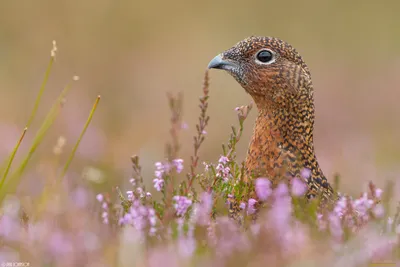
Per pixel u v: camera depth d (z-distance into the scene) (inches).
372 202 304.8
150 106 917.8
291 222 290.2
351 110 959.6
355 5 1336.1
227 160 333.4
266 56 386.9
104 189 500.1
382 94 1018.1
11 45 1064.8
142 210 294.8
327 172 655.1
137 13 1210.0
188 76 1034.7
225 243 264.1
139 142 706.8
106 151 657.6
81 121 729.6
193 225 292.0
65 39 1101.7
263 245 264.8
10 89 907.4
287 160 355.6
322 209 318.0
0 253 264.1
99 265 253.4
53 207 347.3
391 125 904.9
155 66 1082.7
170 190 304.7
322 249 262.4
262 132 374.6
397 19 1306.6
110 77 1026.7
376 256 268.4
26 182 479.2
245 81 390.9
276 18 1299.2
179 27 1222.9
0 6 1115.3
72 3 1165.7
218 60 398.6
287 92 378.9
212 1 1310.3
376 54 1209.4
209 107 885.8
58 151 433.1
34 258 261.0
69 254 258.4
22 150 623.8
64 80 965.2
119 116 839.1
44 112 822.5
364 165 635.5
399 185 535.5
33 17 1119.6
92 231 293.6
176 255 255.1
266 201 325.4
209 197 311.0
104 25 1162.6
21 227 304.7
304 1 1322.6
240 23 1273.4
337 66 1157.1
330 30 1279.5
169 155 313.4
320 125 914.7
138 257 254.8
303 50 1216.2
